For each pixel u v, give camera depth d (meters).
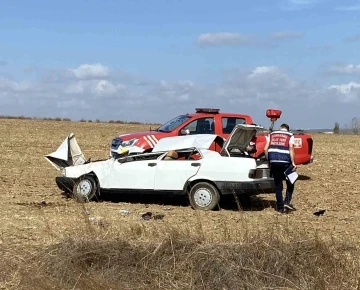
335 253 7.66
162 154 12.38
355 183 17.55
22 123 53.03
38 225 9.62
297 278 7.04
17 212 10.94
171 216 11.01
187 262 7.17
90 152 26.39
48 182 15.75
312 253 7.40
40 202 12.38
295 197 14.41
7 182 15.51
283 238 7.75
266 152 11.85
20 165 19.64
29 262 7.36
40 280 6.81
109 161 12.55
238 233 8.32
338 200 14.07
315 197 14.49
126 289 6.80
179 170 11.98
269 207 12.71
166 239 7.61
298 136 16.64
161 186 12.07
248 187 11.66
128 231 8.67
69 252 7.32
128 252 7.38
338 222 10.99
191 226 9.68
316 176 19.27
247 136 12.60
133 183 12.22
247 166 11.70
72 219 10.24
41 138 33.25
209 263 7.09
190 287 6.84
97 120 66.00
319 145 36.50
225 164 11.77
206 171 11.84
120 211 11.38
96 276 6.95
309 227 10.28
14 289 6.70
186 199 12.94
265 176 11.87
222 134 15.59
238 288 6.84
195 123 15.62
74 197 12.47
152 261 7.25
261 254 7.25
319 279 6.91
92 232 8.23
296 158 16.53
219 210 11.77
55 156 13.18
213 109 15.95
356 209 12.77
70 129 45.34
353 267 7.23
